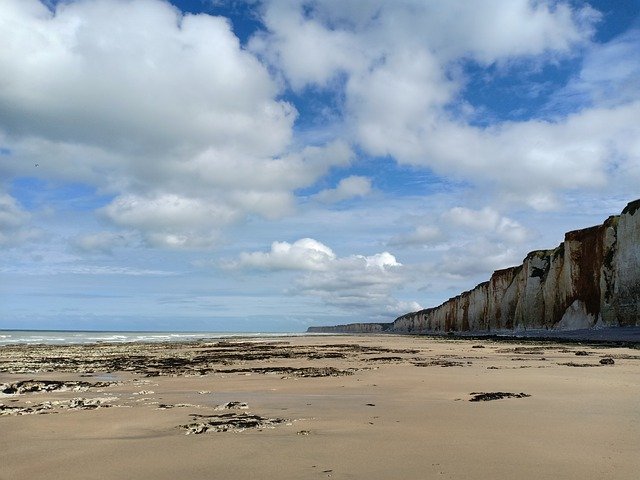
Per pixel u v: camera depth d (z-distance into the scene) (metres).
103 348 44.19
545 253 77.31
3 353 35.88
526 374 16.41
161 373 19.67
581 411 9.24
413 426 8.06
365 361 24.69
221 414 9.55
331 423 8.43
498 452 6.30
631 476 5.28
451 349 36.25
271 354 32.75
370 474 5.44
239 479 5.37
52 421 8.91
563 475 5.32
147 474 5.60
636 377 15.08
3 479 5.52
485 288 100.25
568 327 61.38
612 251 57.16
